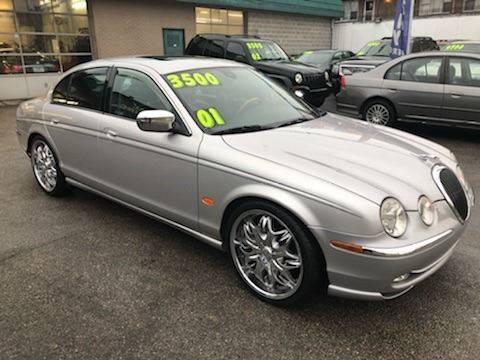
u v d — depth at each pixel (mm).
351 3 24141
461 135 7406
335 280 2480
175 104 3213
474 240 3564
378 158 2805
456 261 3244
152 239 3684
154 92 3383
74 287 2984
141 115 3012
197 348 2410
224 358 2342
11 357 2346
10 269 3219
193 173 3020
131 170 3512
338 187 2414
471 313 2676
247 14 16969
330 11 19922
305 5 18562
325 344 2438
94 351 2387
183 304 2793
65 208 4348
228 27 16562
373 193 2377
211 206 2971
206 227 3066
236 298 2857
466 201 2850
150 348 2408
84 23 12938
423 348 2400
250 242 2840
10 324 2607
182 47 15219
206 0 14766
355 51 21469
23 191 4832
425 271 2502
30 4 11938
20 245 3590
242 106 3459
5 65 11883
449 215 2641
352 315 2674
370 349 2396
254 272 2869
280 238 2680
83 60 13219
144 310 2734
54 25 12438
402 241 2350
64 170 4309
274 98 3781
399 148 3020
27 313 2709
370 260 2320
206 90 3445
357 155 2818
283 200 2529
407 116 7281
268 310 2734
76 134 3977
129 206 3725
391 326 2574
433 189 2639
